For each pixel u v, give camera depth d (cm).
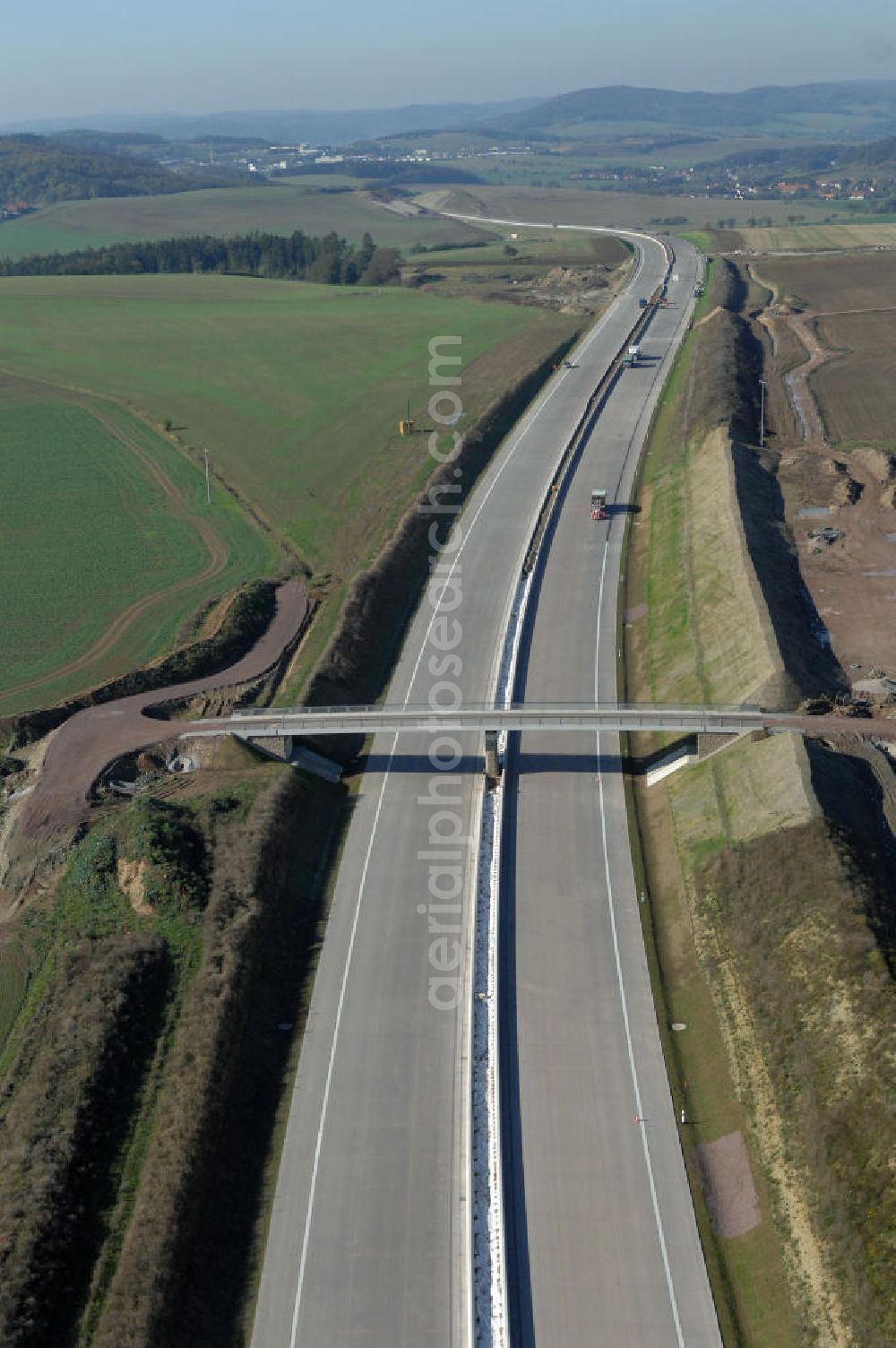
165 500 10962
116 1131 4431
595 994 5209
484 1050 4931
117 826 5962
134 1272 3888
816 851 5294
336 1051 4972
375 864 6100
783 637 7250
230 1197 4338
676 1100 4675
